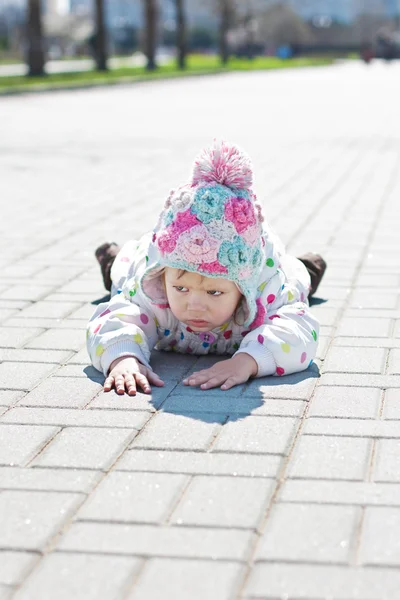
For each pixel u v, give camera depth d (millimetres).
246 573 2338
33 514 2629
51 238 6453
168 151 11453
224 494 2721
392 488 2750
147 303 3857
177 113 17500
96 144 12359
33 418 3293
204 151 3582
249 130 14133
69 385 3623
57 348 4086
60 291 5035
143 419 3268
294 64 50406
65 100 21562
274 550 2430
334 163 10266
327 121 15742
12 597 2254
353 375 3705
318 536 2492
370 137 13031
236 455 2971
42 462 2947
